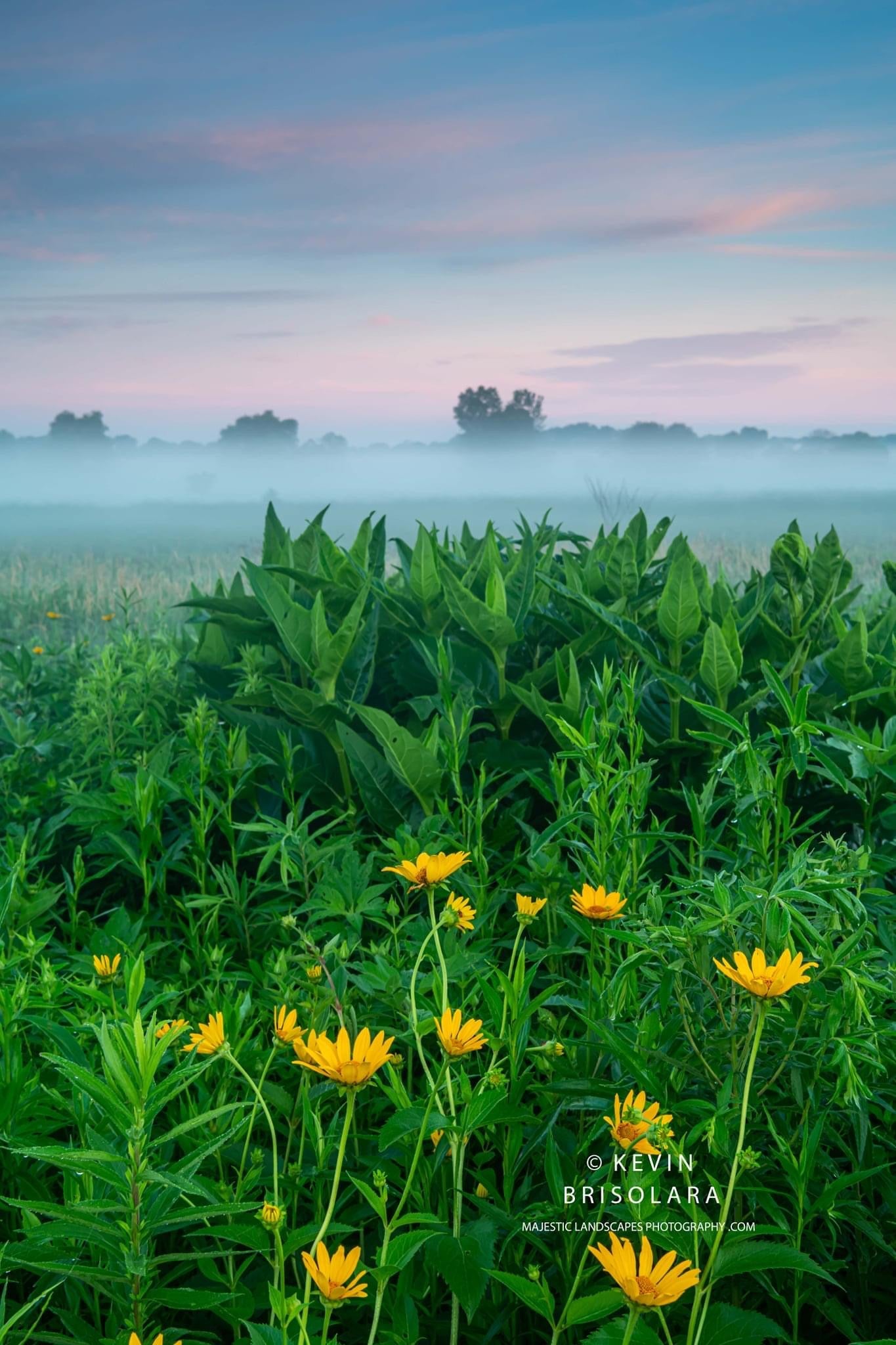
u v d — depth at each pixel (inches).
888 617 170.4
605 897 74.7
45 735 176.4
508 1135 68.9
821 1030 66.7
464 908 67.9
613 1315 62.3
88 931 122.6
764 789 79.8
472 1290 56.5
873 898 84.4
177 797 129.0
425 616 170.6
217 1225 61.6
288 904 126.4
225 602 174.4
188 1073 51.2
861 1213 67.9
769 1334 51.1
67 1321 59.6
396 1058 65.1
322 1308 66.3
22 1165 73.7
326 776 153.5
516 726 164.4
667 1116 54.5
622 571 177.6
